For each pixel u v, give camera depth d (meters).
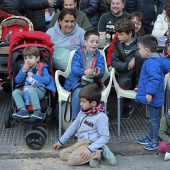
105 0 8.96
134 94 6.58
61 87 6.54
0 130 6.89
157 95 6.10
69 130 6.11
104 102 6.34
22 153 6.07
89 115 5.92
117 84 6.66
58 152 6.12
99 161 5.93
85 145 5.86
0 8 8.97
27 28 7.99
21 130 6.89
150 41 6.04
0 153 6.06
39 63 6.66
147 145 6.25
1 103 8.20
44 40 6.83
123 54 6.89
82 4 9.01
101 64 6.66
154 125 6.24
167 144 6.00
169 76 6.74
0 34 7.96
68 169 5.76
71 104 6.41
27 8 8.96
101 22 8.34
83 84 6.47
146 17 9.20
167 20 6.93
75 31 7.45
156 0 9.15
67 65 6.95
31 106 6.28
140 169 5.80
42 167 5.82
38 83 6.43
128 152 6.21
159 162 6.00
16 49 6.64
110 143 6.42
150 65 6.00
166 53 6.88
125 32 6.82
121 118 7.43
